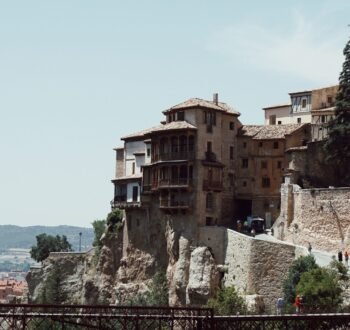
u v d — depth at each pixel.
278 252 111.25
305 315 57.25
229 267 117.12
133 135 143.75
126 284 134.38
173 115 129.00
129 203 135.62
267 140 131.38
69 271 157.00
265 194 130.62
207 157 125.69
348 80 123.25
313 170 126.44
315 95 144.88
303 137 132.88
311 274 94.75
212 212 125.50
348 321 59.38
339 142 121.94
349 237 109.38
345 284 97.06
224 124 130.75
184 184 123.69
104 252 143.50
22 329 54.69
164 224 128.50
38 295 158.00
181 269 122.56
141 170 137.62
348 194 110.81
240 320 57.34
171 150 125.88
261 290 111.31
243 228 126.75
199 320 57.44
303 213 117.56
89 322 61.62
